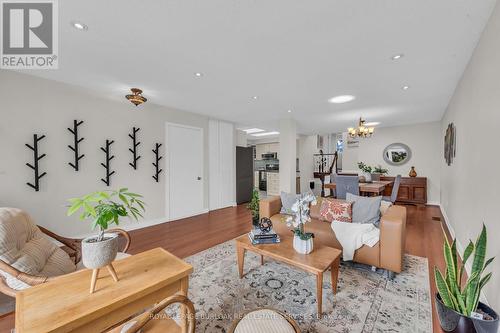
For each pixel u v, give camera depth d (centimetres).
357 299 178
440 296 134
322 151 935
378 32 175
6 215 143
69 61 226
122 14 154
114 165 345
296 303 175
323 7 147
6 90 252
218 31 175
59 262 158
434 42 190
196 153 472
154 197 398
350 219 256
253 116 487
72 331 86
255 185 877
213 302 177
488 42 164
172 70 246
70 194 301
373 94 327
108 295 100
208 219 433
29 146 267
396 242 201
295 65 233
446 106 396
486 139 174
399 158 600
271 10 150
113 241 106
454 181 324
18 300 96
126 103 358
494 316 123
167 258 136
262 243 202
